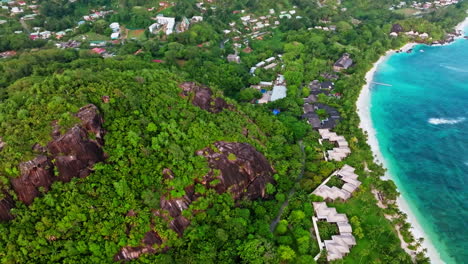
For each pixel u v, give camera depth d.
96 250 67.00
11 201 66.06
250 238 78.94
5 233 62.09
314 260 77.00
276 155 104.31
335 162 108.88
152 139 85.44
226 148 93.00
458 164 117.38
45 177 69.69
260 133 111.88
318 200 93.44
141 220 73.06
